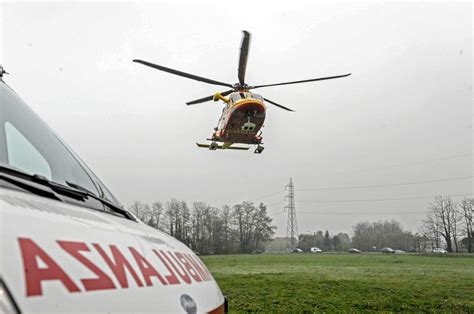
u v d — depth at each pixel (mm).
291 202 117250
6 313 815
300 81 23859
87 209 1677
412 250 118188
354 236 127250
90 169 2383
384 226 125250
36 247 1031
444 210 92250
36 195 1447
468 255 68188
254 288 17625
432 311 13039
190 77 23328
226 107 22984
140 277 1303
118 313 1077
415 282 20266
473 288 18156
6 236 985
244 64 23234
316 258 53469
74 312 957
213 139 24000
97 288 1083
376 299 15109
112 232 1496
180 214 77875
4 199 1201
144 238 1724
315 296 15617
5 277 872
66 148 2295
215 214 84188
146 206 74500
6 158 1688
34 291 907
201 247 80312
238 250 90438
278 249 133625
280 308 13234
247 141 23719
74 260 1107
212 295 1731
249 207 91938
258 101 21953
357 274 25109
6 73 2359
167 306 1286
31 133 2025
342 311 12859
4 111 1938
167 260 1632
